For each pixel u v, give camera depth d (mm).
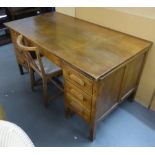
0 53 2916
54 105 1968
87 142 1591
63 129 1709
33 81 2092
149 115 1829
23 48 1538
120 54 1374
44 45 1518
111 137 1626
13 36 2023
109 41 1566
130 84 1696
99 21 1909
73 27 1873
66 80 1452
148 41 1565
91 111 1392
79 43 1540
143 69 1731
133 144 1565
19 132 835
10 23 2000
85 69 1206
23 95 2111
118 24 1738
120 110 1882
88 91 1287
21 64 2260
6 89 2201
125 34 1698
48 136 1650
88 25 1920
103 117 1555
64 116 1837
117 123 1749
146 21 1510
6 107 1954
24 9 3076
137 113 1850
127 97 1876
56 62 1467
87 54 1375
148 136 1632
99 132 1667
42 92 2150
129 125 1729
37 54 1555
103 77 1171
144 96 1884
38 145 1570
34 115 1858
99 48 1457
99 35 1684
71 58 1327
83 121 1776
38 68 1767
